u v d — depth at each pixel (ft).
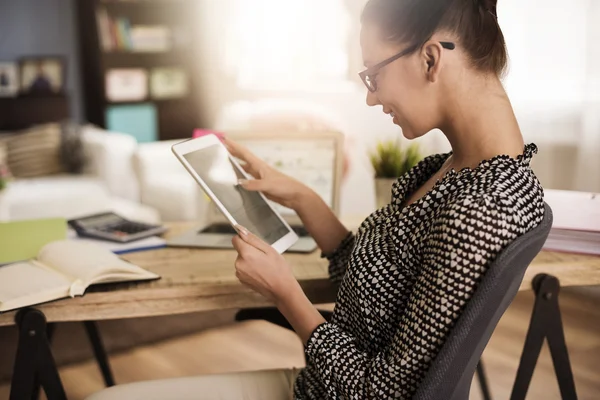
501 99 3.09
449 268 2.77
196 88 19.76
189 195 12.01
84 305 4.01
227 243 5.20
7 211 10.80
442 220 2.84
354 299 3.39
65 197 11.64
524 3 10.57
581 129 10.30
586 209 4.97
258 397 3.99
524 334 9.06
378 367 3.04
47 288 3.98
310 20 13.55
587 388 7.65
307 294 4.45
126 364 8.45
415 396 2.85
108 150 13.03
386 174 5.76
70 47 18.56
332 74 13.26
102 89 18.69
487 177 2.90
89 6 18.34
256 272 3.52
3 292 3.93
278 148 6.02
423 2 3.01
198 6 19.16
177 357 8.67
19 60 17.60
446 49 3.00
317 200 4.56
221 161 4.46
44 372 3.91
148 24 19.30
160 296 4.15
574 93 10.37
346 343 3.27
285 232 4.58
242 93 15.49
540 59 10.57
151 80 19.42
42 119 17.65
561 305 10.16
